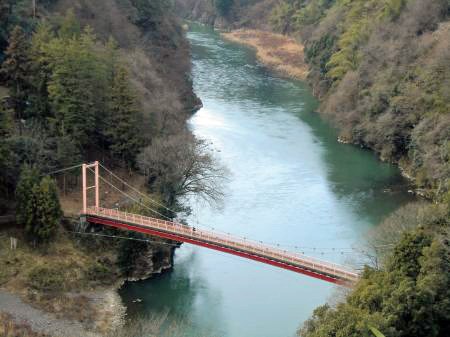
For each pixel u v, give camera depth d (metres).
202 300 81.19
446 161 105.31
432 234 66.12
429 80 122.25
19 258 80.81
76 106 94.38
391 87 129.62
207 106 155.88
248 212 101.56
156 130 100.75
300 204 104.81
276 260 78.12
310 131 140.62
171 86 137.75
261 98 166.62
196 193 98.25
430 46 131.62
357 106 138.75
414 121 120.81
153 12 157.38
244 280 85.88
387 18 150.62
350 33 160.50
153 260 87.25
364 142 132.12
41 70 96.19
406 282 59.84
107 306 79.06
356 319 57.44
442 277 60.78
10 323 71.31
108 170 94.81
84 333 72.62
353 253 85.81
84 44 100.06
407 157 121.94
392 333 56.19
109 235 87.19
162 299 81.31
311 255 88.94
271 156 124.94
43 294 77.88
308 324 65.62
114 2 142.25
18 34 95.81
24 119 97.44
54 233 84.62
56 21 119.69
